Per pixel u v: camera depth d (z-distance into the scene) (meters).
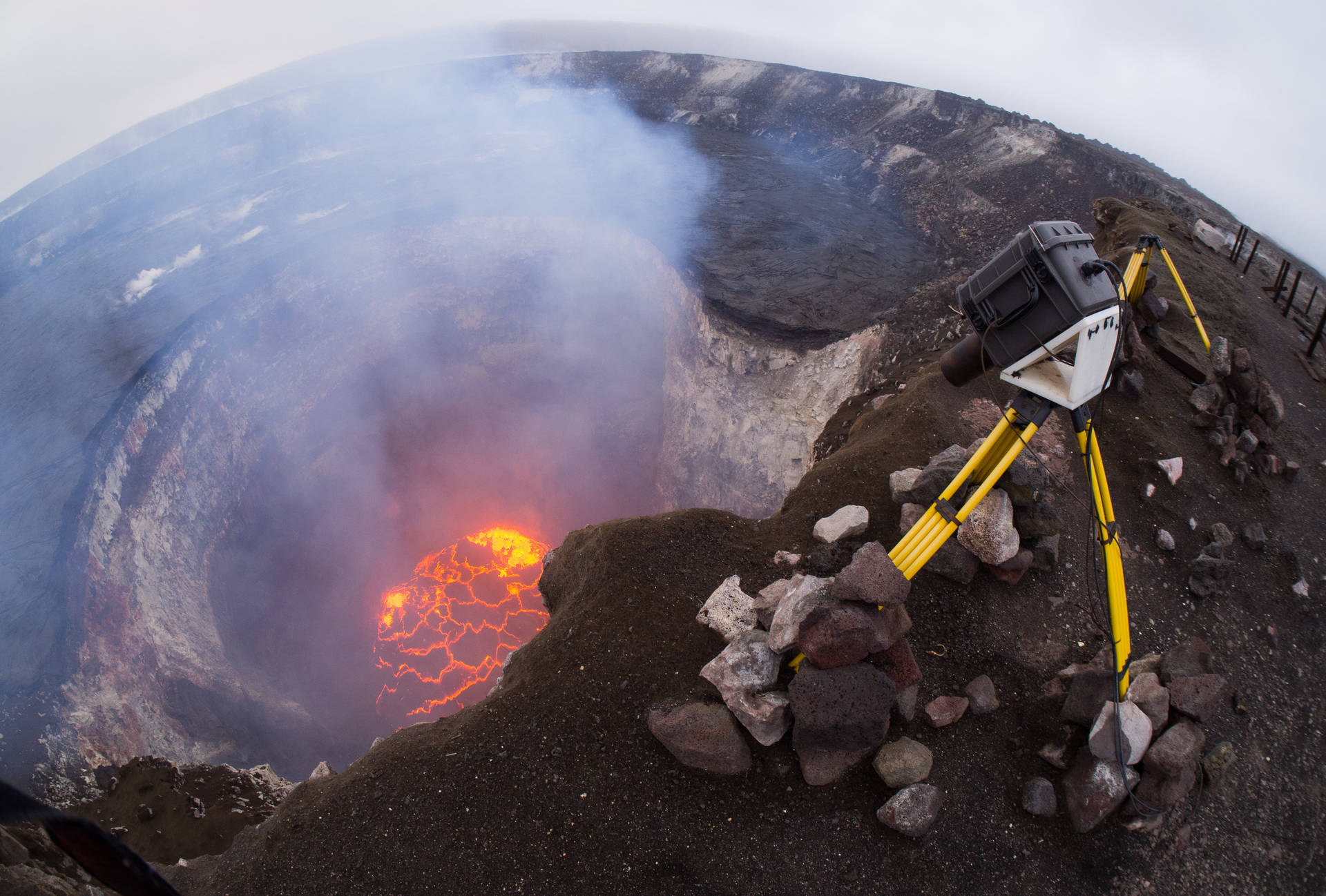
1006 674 8.85
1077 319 6.85
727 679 8.19
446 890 7.54
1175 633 9.32
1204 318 14.64
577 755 8.46
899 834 7.64
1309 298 17.94
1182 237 18.08
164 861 11.64
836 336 26.67
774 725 8.01
